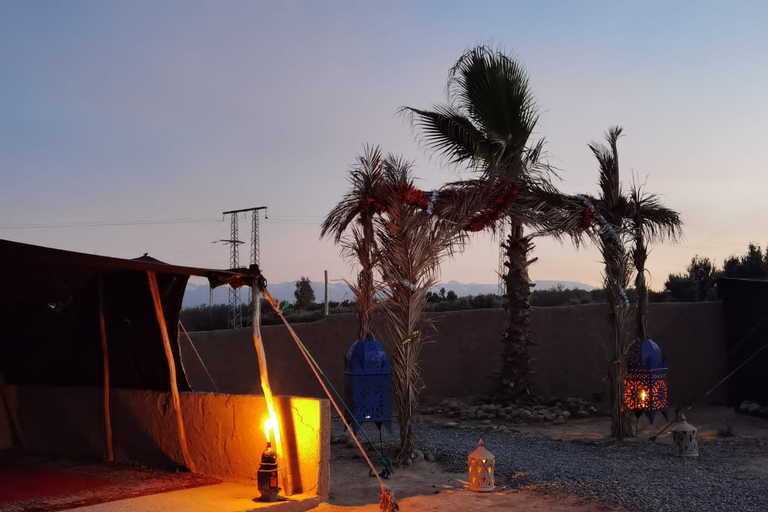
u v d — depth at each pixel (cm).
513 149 1565
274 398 763
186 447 862
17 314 1034
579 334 1648
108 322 966
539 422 1412
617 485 791
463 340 1673
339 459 1010
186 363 1608
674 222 1192
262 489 699
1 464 948
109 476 848
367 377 984
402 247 992
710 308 1647
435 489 817
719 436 1201
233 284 771
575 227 1129
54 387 1050
